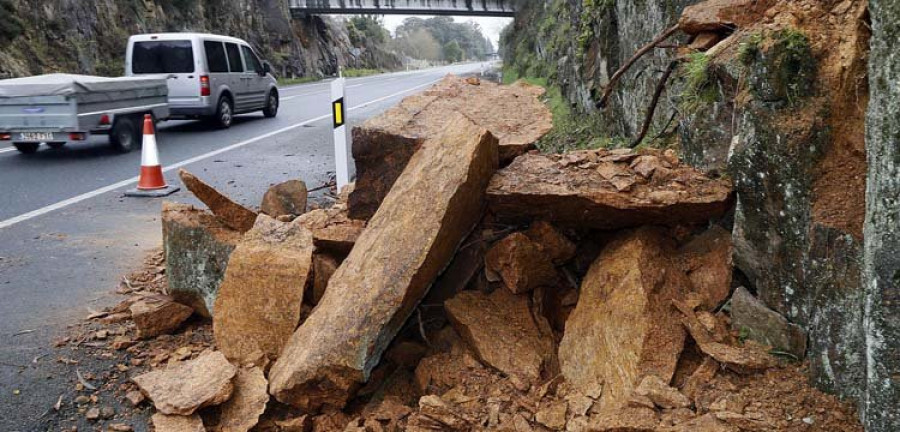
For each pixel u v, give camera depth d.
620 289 3.12
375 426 2.96
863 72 2.61
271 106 16.97
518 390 2.99
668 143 4.62
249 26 40.47
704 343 2.85
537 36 17.03
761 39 2.83
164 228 4.10
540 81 13.96
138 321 3.93
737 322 2.97
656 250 3.29
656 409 2.62
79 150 11.21
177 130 14.14
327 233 3.98
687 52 4.09
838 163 2.62
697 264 3.27
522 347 3.20
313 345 3.08
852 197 2.56
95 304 4.60
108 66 24.00
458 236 3.50
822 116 2.64
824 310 2.58
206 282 4.02
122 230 6.49
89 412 3.23
